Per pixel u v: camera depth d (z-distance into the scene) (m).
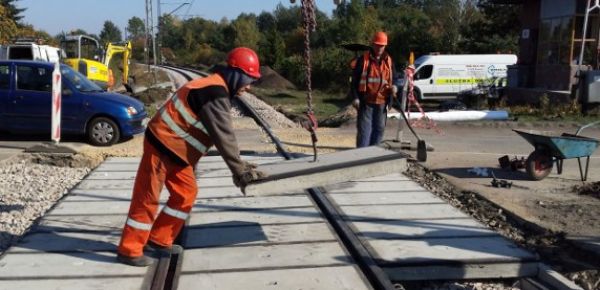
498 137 13.22
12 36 42.00
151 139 4.36
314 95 32.50
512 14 33.47
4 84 11.35
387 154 5.52
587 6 18.17
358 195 7.08
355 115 16.09
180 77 44.81
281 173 4.83
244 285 4.33
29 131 11.42
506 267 4.91
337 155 5.72
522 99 20.86
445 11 41.25
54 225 5.67
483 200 7.18
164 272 4.48
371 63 8.82
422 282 4.90
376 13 52.25
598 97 16.55
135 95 23.45
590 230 5.92
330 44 47.78
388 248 5.15
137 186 4.49
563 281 4.64
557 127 14.95
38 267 4.58
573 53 19.48
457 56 24.11
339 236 5.63
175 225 4.72
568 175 8.86
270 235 5.49
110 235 5.39
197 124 4.33
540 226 6.02
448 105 20.19
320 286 4.34
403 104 11.04
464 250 5.13
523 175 8.75
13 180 8.17
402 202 6.75
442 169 9.14
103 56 27.45
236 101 21.48
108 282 4.32
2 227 6.02
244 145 11.43
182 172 4.54
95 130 11.40
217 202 6.67
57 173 8.80
